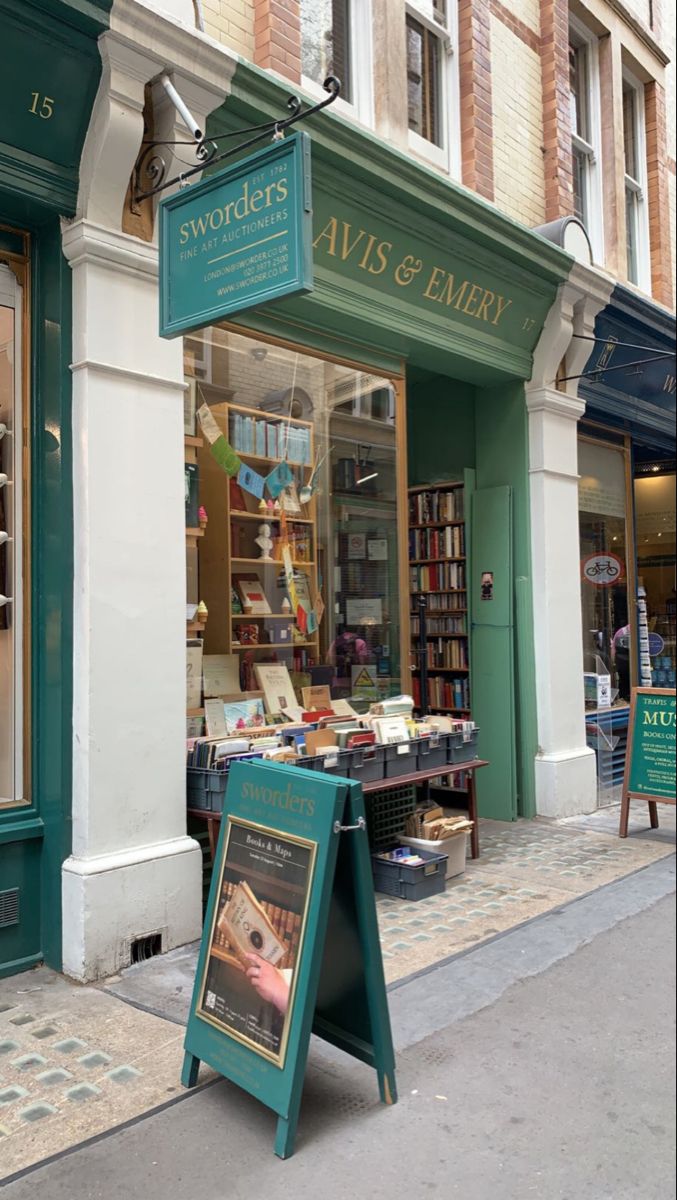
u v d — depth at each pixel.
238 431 5.27
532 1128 2.73
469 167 6.55
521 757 7.01
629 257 9.26
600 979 3.83
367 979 2.82
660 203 9.27
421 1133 2.70
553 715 6.95
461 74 6.62
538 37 7.43
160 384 4.24
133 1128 2.73
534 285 6.52
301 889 2.68
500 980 3.83
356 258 5.30
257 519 5.43
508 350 6.73
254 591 5.41
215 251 3.57
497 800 6.92
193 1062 2.96
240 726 5.07
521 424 7.04
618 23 8.48
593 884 5.22
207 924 2.97
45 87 3.67
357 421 6.04
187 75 4.05
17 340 4.13
